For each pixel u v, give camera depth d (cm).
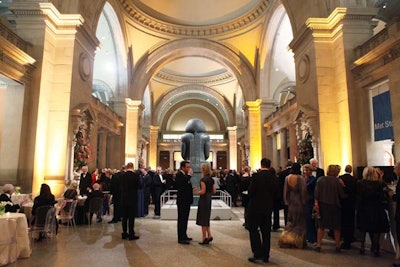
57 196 914
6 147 865
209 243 612
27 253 497
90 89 1140
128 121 1944
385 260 496
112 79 1922
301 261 486
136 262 472
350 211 590
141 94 2011
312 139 995
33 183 872
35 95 903
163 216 949
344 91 930
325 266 461
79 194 934
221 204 1080
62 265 455
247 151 2025
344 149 934
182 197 622
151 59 2030
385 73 795
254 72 2027
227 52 2044
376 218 513
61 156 939
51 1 962
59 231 739
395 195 465
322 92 983
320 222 555
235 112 3180
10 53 793
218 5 1909
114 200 890
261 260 482
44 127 931
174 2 1875
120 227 805
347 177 611
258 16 1822
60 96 966
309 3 1046
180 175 635
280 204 785
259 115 1977
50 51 960
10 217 479
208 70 2930
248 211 497
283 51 1803
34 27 926
